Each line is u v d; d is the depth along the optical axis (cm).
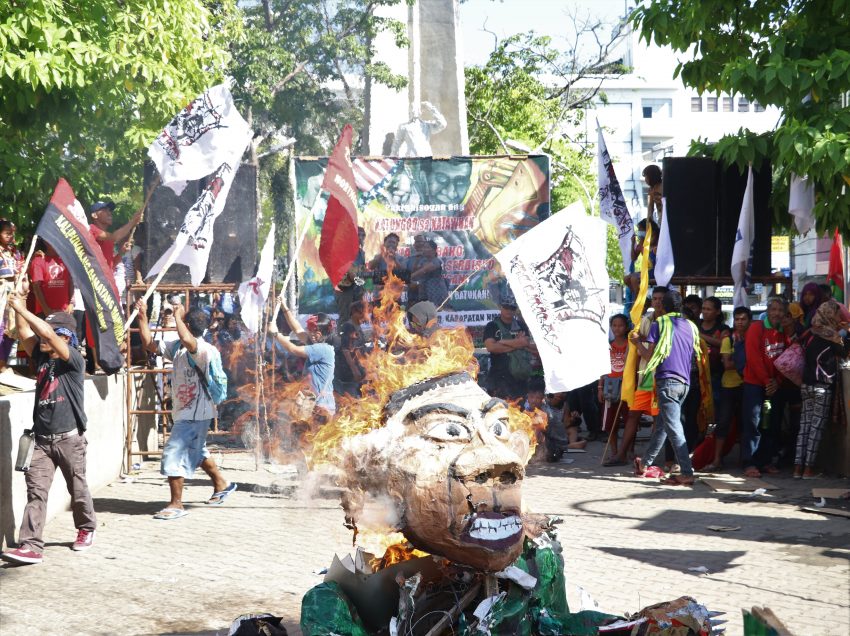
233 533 819
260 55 1530
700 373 1118
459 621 344
